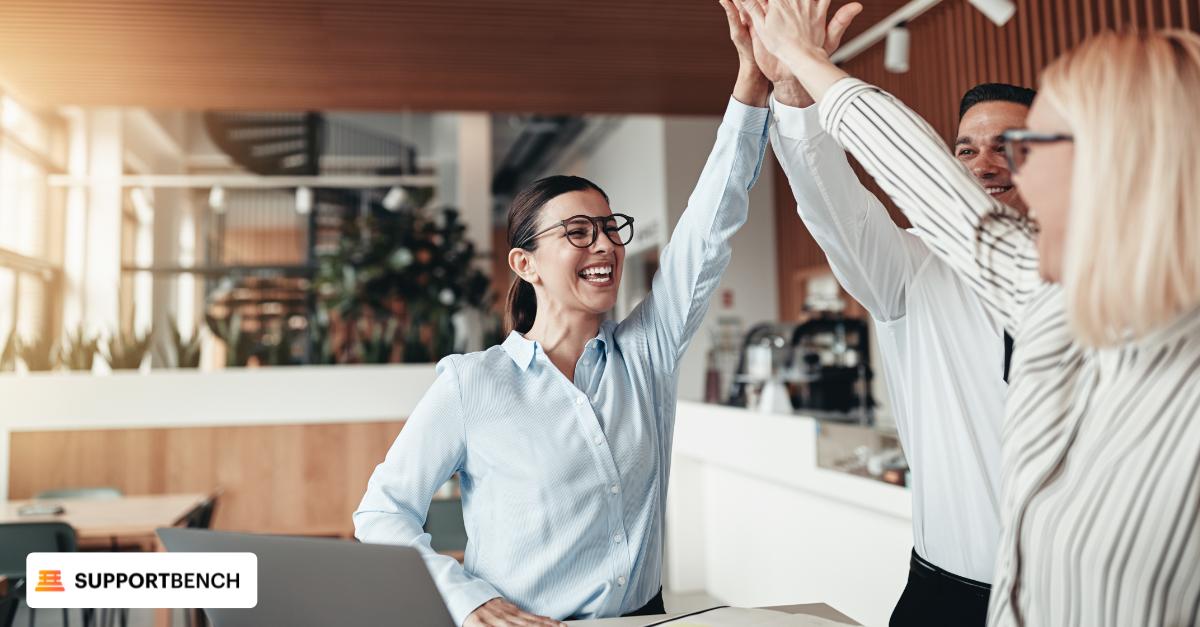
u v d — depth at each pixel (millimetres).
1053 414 799
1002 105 1309
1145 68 706
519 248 1312
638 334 1364
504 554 1209
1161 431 711
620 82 6020
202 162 11820
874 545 3002
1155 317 696
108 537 3229
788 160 1192
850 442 2713
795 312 7062
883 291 1273
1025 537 795
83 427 4438
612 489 1222
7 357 5020
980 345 1181
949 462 1193
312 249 11586
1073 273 729
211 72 5715
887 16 5184
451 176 10867
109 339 5062
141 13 4801
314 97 6254
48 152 8836
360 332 5582
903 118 979
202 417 4504
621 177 9203
